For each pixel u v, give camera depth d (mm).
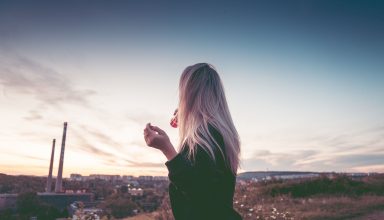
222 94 1581
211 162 1284
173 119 1665
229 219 1312
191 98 1522
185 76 1596
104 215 10336
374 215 12375
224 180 1346
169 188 1382
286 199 16750
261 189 19297
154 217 9000
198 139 1332
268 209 13008
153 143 1393
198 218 1270
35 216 33469
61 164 86188
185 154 1341
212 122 1438
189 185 1256
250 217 11234
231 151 1415
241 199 14711
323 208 13727
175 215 1347
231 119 1566
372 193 18859
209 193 1272
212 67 1641
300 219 11484
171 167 1289
